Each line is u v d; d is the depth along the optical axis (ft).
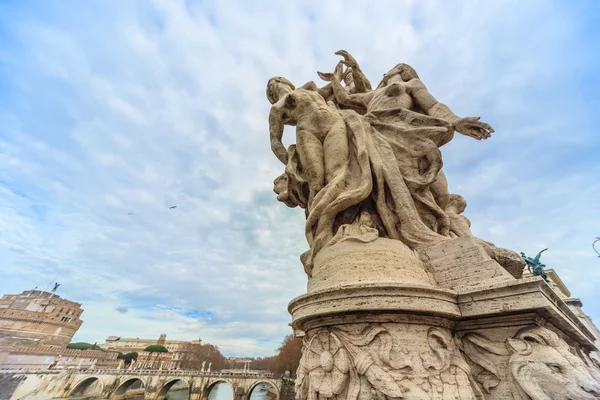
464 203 19.93
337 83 22.33
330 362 9.17
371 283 9.37
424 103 17.60
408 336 9.00
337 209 13.62
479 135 14.29
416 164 14.97
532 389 7.75
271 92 21.71
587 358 10.52
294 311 11.12
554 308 8.52
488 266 10.61
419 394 7.87
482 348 9.29
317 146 16.26
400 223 13.64
